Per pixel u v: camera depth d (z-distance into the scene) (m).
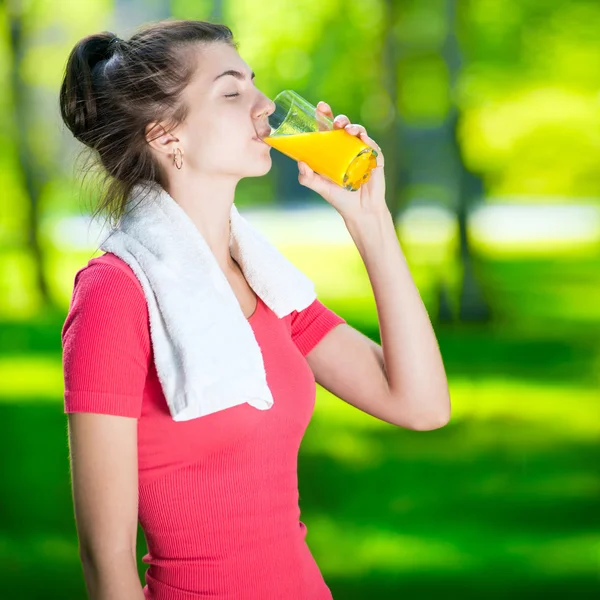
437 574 6.90
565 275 26.44
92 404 2.55
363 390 3.16
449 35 18.80
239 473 2.74
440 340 17.98
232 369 2.64
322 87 25.64
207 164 2.90
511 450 10.74
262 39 25.11
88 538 2.57
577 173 26.09
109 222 2.95
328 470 9.94
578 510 8.51
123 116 2.88
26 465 10.34
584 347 17.19
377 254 3.13
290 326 3.13
